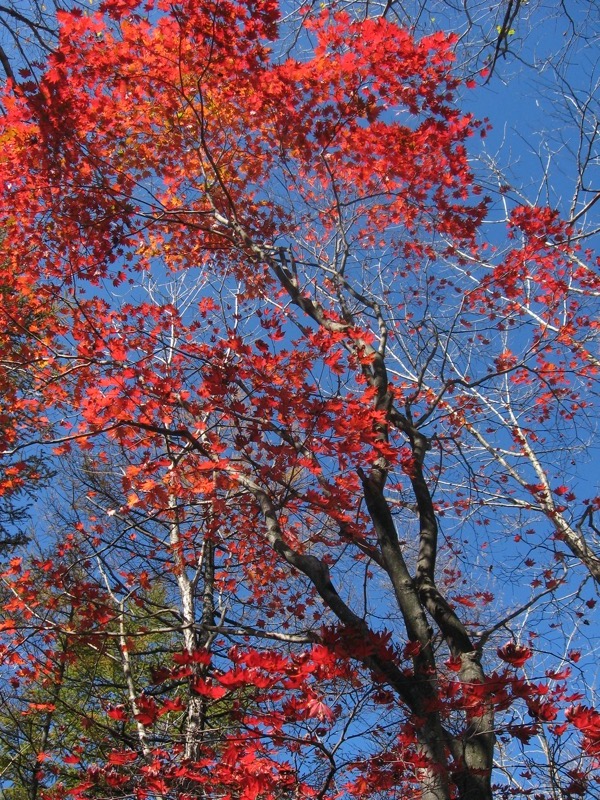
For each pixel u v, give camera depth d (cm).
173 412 579
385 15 623
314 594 728
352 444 477
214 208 725
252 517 672
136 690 717
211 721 643
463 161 707
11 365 674
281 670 350
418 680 388
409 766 384
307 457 503
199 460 611
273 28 600
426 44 621
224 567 816
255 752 392
